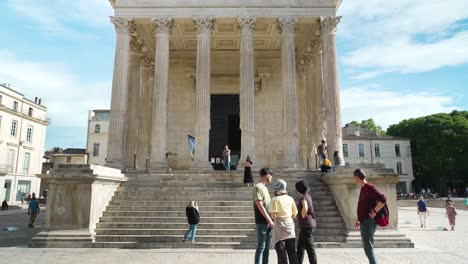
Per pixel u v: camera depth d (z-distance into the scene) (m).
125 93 24.09
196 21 24.61
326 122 24.95
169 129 31.30
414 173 81.19
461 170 72.56
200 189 18.22
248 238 14.25
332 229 15.09
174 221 15.63
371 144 78.31
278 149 31.03
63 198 14.93
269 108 31.81
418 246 14.66
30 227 23.17
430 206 52.22
